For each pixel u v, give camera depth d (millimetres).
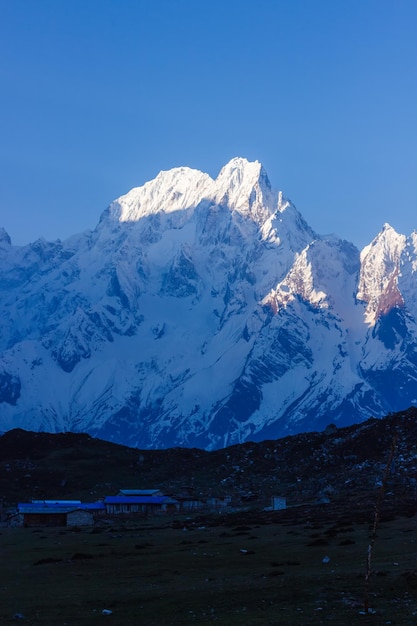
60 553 129000
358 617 68438
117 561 113812
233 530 150125
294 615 71188
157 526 180500
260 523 161750
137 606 80375
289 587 83500
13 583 99375
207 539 137000
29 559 123500
